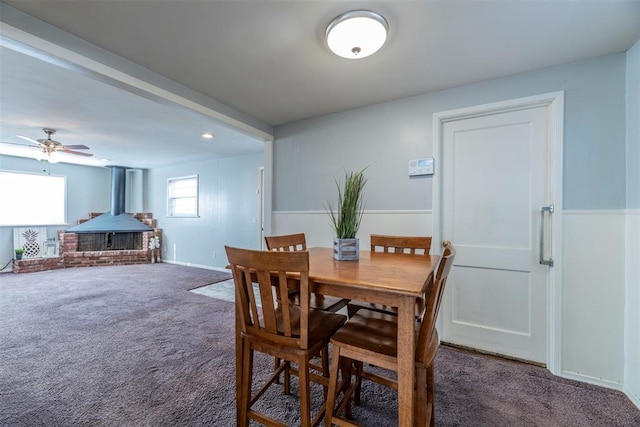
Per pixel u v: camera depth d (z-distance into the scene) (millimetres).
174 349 2316
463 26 1618
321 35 1731
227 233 5641
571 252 1962
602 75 1898
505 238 2234
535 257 2129
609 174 1871
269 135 3383
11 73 2236
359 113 2844
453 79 2248
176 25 1643
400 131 2623
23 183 5695
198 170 6086
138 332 2656
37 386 1807
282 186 3377
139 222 6707
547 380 1907
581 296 1930
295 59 1991
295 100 2678
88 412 1570
